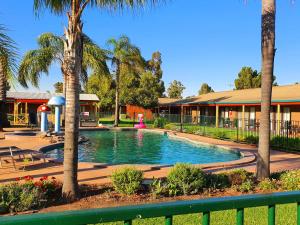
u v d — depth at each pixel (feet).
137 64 127.75
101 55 102.47
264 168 29.66
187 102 135.74
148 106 158.30
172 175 25.63
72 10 22.93
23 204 21.01
